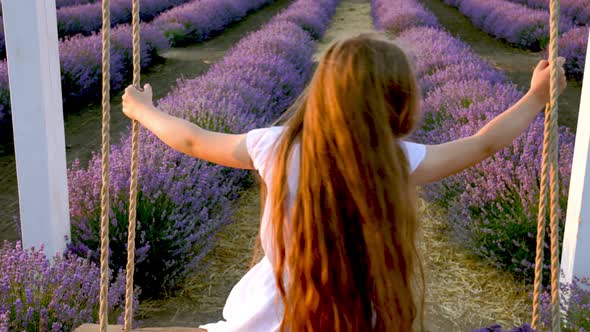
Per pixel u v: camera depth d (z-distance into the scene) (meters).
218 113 5.76
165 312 3.73
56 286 2.96
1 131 7.11
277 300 1.37
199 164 4.53
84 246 3.54
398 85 1.28
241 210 5.30
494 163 4.26
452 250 4.42
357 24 19.50
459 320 3.58
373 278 1.27
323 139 1.26
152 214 3.80
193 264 3.97
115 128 7.99
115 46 10.53
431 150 1.37
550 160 1.51
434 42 10.42
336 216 1.26
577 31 11.20
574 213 2.95
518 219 3.92
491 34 15.72
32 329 2.75
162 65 12.20
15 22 3.12
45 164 3.29
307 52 11.09
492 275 4.07
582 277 2.96
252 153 1.41
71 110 8.80
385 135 1.25
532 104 1.53
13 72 3.17
